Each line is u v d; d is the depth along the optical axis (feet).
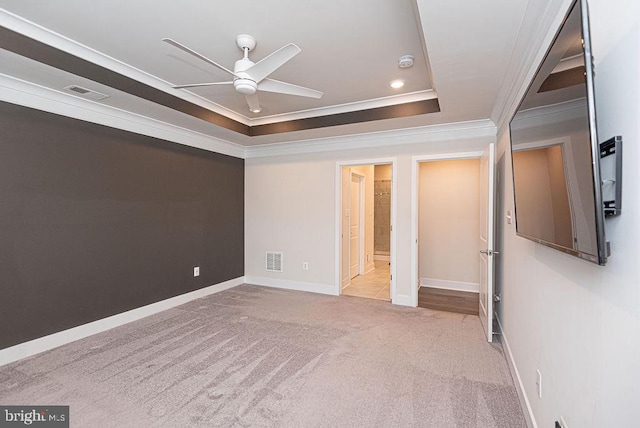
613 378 3.09
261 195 17.21
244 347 9.48
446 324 11.40
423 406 6.72
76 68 8.15
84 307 10.27
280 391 7.25
